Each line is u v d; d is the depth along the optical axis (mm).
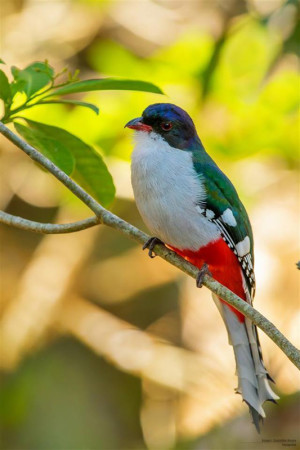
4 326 14414
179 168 7207
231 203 7488
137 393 14508
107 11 14156
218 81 12297
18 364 14203
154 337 14656
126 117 11781
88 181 7250
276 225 13266
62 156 6754
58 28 14359
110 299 15148
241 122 12242
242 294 7676
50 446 13492
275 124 12227
